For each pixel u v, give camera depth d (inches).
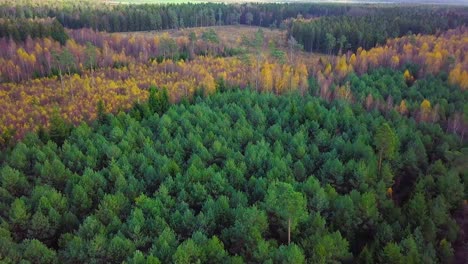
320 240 1782.7
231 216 2094.0
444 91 4138.8
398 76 4658.0
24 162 2657.5
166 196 2214.6
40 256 1763.0
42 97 4188.0
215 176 2342.5
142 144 2979.8
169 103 3983.8
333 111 3592.5
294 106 3560.5
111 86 4549.7
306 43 7086.6
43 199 2110.0
